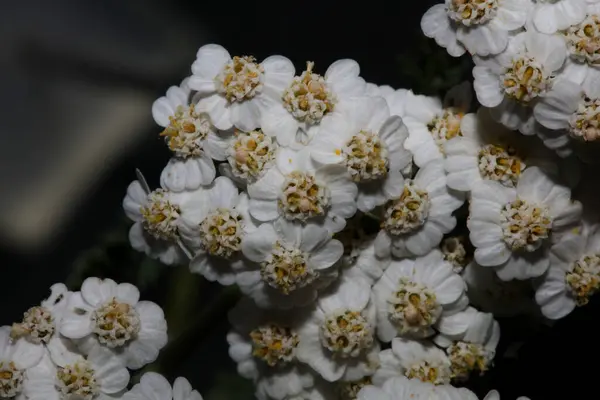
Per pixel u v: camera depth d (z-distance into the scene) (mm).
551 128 114
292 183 115
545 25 114
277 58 117
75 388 116
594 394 123
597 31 113
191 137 117
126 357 117
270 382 120
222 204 117
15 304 155
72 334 117
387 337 119
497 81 115
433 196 118
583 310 124
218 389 139
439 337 119
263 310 119
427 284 119
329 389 120
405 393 114
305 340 119
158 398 116
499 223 116
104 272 132
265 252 116
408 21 156
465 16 115
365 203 116
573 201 116
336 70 118
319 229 115
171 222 117
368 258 119
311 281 116
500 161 117
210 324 125
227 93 117
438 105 120
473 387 124
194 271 118
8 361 117
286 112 117
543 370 124
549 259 117
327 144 116
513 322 124
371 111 116
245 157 115
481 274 119
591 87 114
